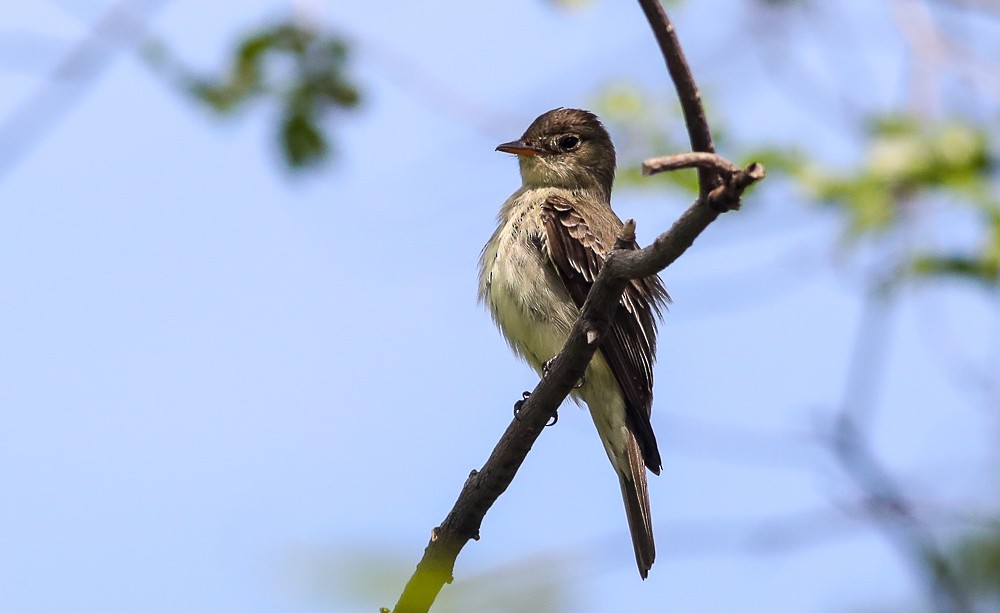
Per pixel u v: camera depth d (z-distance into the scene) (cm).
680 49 633
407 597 819
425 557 841
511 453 838
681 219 687
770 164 1039
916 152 998
